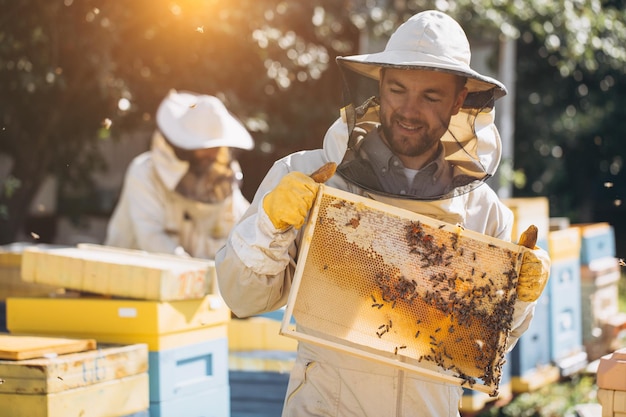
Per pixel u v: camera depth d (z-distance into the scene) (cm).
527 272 296
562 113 1441
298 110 1002
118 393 385
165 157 662
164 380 411
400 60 297
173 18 836
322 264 289
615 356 325
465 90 301
